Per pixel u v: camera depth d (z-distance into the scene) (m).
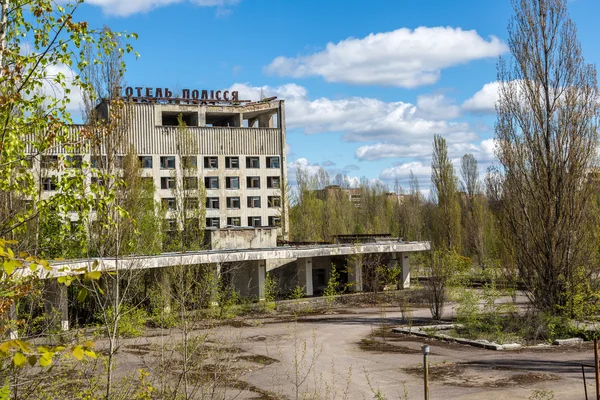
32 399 8.49
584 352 19.86
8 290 6.91
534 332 23.08
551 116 27.09
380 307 36.97
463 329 25.59
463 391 14.86
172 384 11.30
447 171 60.59
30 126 8.21
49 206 8.29
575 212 25.80
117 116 9.40
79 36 7.85
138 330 20.70
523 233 26.89
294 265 44.12
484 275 30.25
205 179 64.25
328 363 19.25
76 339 8.63
